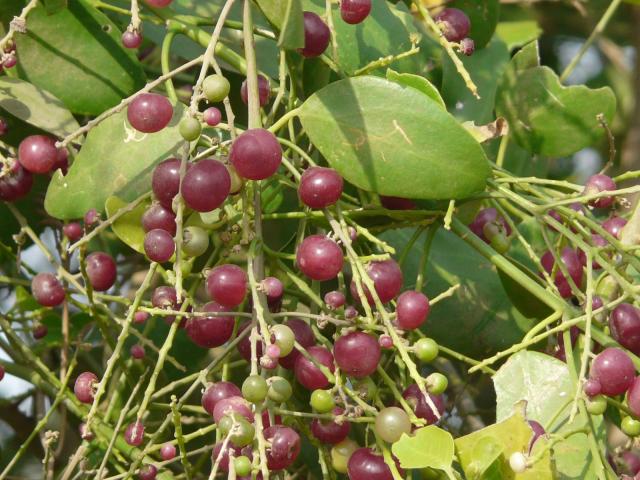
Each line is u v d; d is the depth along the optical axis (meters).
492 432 0.41
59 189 0.45
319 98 0.44
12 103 0.46
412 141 0.43
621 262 0.45
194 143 0.44
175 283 0.42
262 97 0.45
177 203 0.42
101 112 0.47
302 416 0.42
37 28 0.47
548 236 0.46
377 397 0.42
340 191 0.42
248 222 0.43
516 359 0.43
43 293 0.47
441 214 0.46
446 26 0.44
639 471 0.43
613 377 0.41
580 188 0.46
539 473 0.41
